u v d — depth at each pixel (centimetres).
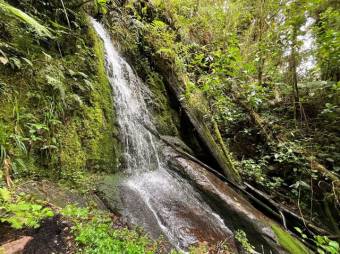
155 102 546
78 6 411
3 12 290
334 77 665
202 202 402
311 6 539
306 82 720
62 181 305
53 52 361
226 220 382
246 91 689
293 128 681
